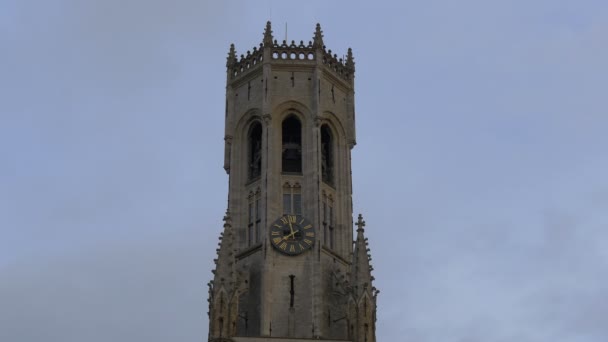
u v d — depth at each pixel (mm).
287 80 109000
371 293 96312
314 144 105625
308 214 102438
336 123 109625
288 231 100812
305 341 91188
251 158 108000
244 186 106188
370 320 94938
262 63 109688
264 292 97562
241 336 92750
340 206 105938
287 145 107562
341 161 108375
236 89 111312
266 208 101938
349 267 102688
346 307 97750
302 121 107562
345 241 104188
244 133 108938
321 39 111812
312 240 100500
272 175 103625
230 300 93938
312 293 98000
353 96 112750
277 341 91188
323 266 100250
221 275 94812
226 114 110125
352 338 94312
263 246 99875
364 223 100250
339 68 112938
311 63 109875
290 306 97562
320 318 96812
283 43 110875
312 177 104000
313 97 108062
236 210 104812
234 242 102812
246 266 100750
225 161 108062
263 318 96250
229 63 112875
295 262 99562
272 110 107000
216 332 91938
